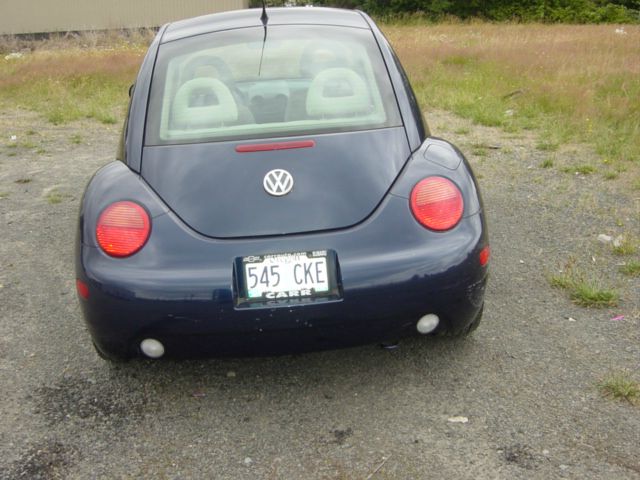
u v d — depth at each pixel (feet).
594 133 22.97
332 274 8.22
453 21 108.68
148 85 10.28
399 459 7.82
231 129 9.46
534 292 11.89
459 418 8.52
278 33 11.18
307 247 8.20
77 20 106.83
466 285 8.45
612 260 13.10
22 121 31.99
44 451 8.27
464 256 8.39
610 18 113.19
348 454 7.97
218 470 7.82
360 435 8.32
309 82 10.16
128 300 8.16
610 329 10.48
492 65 40.65
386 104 9.80
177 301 8.09
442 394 9.05
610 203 16.31
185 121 9.64
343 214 8.39
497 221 15.53
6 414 9.07
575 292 11.64
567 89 30.12
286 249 8.18
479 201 8.94
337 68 10.38
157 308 8.13
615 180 18.15
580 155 20.84
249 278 8.18
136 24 106.63
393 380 9.45
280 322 8.17
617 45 50.31
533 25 94.38
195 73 10.41
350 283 8.13
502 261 13.28
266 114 9.66
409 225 8.38
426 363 9.80
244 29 11.34
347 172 8.69
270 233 8.27
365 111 9.68
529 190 17.69
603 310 11.10
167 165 8.96
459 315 8.67
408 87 10.37
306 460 7.91
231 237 8.27
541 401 8.75
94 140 27.32
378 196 8.54
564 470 7.46
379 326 8.38
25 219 17.46
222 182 8.63
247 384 9.57
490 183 18.47
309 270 8.20
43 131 29.43
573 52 45.47
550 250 13.71
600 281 12.15
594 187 17.63
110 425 8.76
